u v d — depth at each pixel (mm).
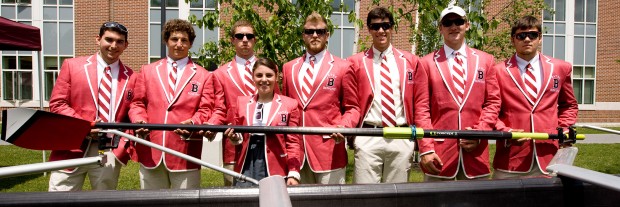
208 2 14016
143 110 3611
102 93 3570
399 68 3635
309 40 3705
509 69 3688
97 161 2498
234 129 2955
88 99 3545
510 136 3016
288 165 3410
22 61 16047
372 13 3670
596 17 17000
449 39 3568
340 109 3727
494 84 3553
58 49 15945
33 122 2873
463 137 2957
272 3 5953
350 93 3627
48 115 2873
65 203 1980
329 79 3607
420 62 3596
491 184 2180
